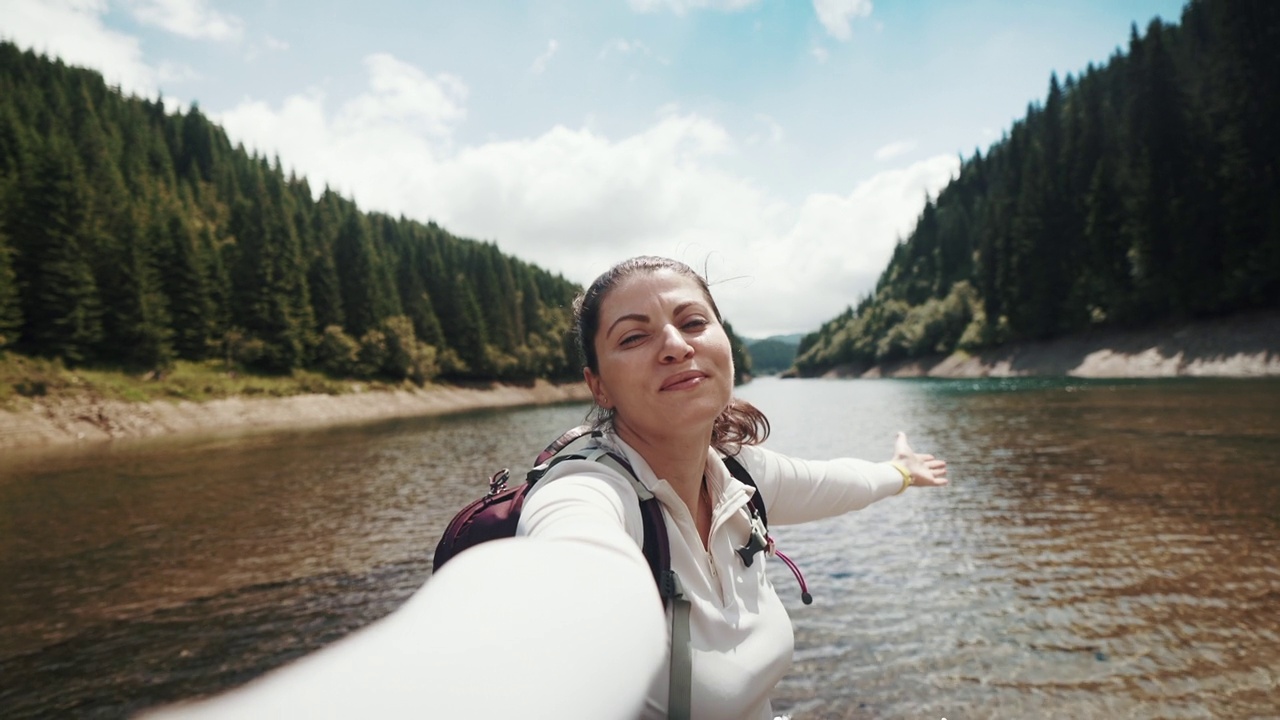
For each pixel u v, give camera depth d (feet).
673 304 3.61
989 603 16.11
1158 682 11.94
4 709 13.94
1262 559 17.83
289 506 35.65
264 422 132.36
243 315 179.22
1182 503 24.40
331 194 324.80
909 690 12.18
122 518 34.58
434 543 25.89
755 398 165.07
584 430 4.01
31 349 127.13
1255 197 129.39
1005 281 210.79
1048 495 27.43
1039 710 11.33
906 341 273.33
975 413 72.02
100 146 238.48
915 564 19.63
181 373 146.72
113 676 15.23
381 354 202.08
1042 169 191.01
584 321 4.00
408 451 64.49
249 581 22.04
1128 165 169.37
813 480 5.26
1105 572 17.72
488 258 279.49
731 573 3.72
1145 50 184.14
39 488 47.88
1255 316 123.24
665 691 3.04
